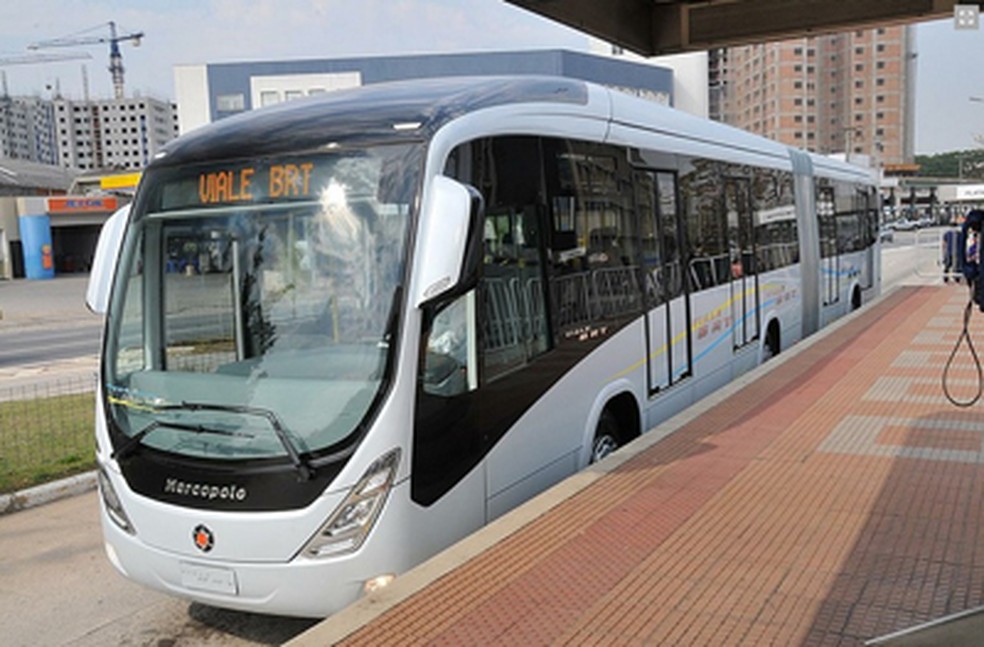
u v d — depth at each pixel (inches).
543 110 227.3
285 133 188.7
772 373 379.2
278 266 179.8
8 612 209.6
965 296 730.2
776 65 5492.1
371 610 155.6
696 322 325.1
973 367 391.5
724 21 539.2
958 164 5211.6
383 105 194.9
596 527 194.2
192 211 189.9
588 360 239.0
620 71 2486.5
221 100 2418.8
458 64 2330.2
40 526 277.0
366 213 175.9
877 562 173.8
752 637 145.6
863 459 246.2
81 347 896.3
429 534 173.9
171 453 174.4
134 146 5915.4
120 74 6250.0
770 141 459.2
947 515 198.8
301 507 161.2
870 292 757.9
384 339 168.7
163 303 187.9
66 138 5920.3
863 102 5502.0
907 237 2716.5
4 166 3112.7
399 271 170.7
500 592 162.9
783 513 203.2
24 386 581.6
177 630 196.2
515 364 204.8
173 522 170.2
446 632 148.6
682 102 2723.9
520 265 209.8
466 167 188.1
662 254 296.5
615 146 266.1
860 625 148.2
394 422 165.3
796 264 492.7
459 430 182.9
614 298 257.3
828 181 583.8
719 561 176.6
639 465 240.5
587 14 480.7
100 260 197.6
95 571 235.9
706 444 262.5
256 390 173.3
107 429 185.5
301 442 164.2
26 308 1441.9
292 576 161.6
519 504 206.1
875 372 382.6
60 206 2257.6
